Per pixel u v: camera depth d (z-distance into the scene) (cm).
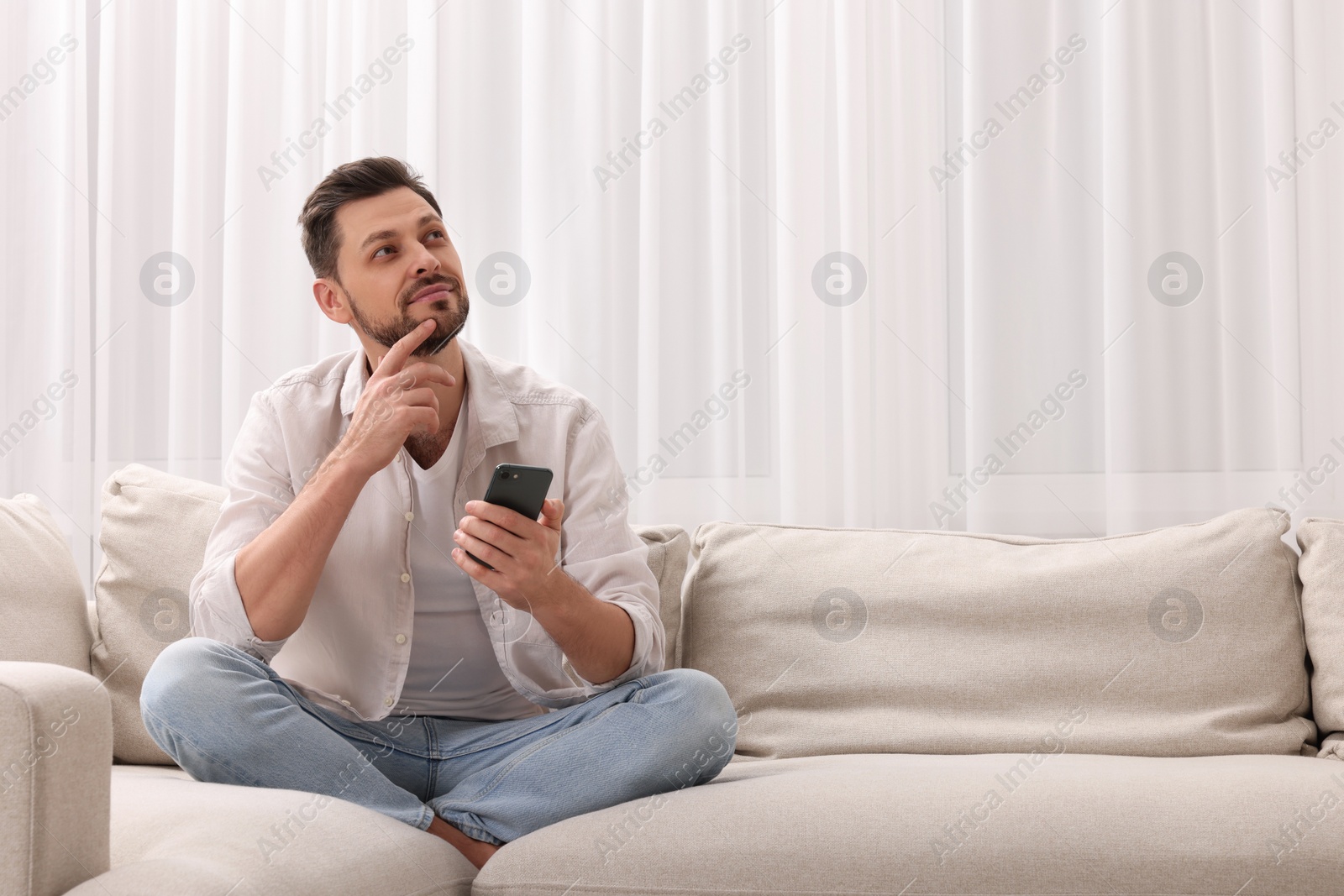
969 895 100
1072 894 100
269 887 88
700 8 202
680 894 101
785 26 198
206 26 208
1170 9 193
